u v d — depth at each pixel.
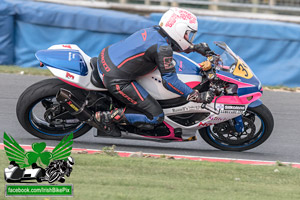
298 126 25.50
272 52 34.59
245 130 20.70
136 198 14.34
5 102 25.95
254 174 17.61
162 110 19.30
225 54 20.00
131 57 18.34
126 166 17.52
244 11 41.41
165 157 19.62
